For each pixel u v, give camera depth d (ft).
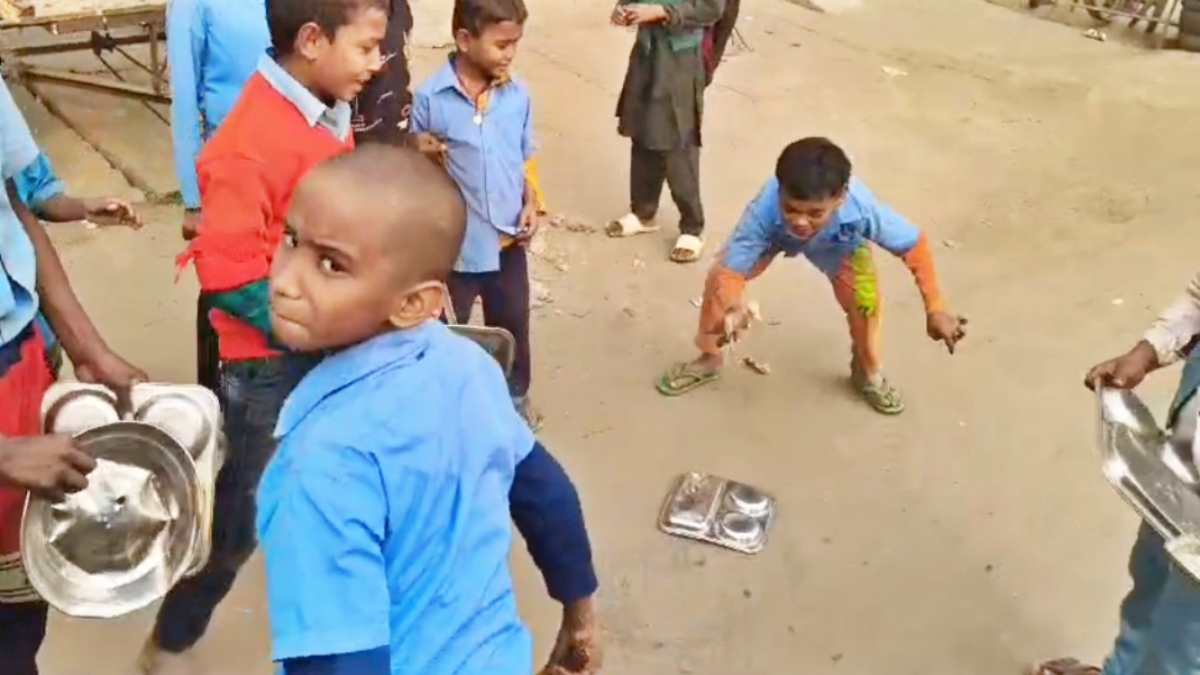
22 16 15.87
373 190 4.66
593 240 16.49
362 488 4.74
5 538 7.06
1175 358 8.20
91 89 18.92
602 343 14.24
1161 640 7.71
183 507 7.11
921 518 11.65
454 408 5.03
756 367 13.83
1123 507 11.85
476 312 14.03
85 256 15.07
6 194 7.00
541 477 5.90
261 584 10.40
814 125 20.58
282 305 4.78
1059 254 16.71
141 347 13.42
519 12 10.78
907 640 10.23
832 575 10.91
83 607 6.78
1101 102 21.94
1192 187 18.80
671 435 12.69
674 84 14.94
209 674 9.51
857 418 13.08
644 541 11.21
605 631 10.19
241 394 8.72
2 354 6.91
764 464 12.30
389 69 12.57
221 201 8.05
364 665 4.74
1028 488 12.09
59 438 6.37
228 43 10.60
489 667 5.27
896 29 25.49
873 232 11.64
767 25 25.11
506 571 5.46
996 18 26.53
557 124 20.03
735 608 10.52
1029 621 10.46
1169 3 25.71
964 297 15.51
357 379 4.89
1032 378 13.85
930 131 20.54
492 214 11.27
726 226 17.13
